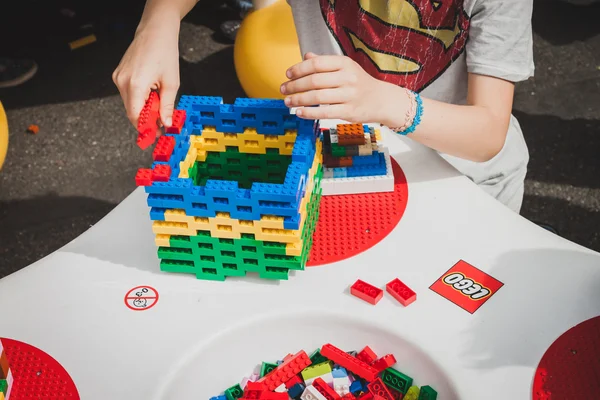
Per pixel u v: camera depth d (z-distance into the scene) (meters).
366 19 1.24
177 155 0.98
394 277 0.98
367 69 1.32
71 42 2.73
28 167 2.21
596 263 0.99
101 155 2.25
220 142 1.06
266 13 1.87
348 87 0.97
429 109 1.05
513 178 1.36
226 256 0.97
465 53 1.19
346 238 1.05
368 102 0.99
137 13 2.88
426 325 0.92
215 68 2.58
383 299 0.96
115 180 2.16
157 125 1.06
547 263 0.99
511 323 0.91
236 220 0.92
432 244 1.03
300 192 0.91
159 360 0.90
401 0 1.18
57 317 0.96
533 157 2.16
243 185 1.12
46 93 2.51
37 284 1.01
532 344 0.89
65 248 1.08
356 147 1.13
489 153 1.13
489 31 1.09
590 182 2.08
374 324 0.93
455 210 1.09
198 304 0.97
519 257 1.00
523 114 2.32
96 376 0.88
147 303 0.97
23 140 2.31
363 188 1.12
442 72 1.25
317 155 1.04
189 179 0.92
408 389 0.92
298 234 0.92
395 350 0.93
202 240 0.95
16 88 2.54
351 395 0.91
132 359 0.90
